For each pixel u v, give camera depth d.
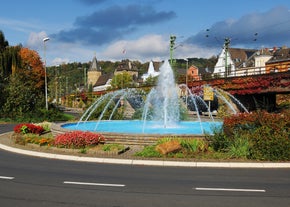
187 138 14.20
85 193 8.12
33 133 20.58
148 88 55.00
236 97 41.31
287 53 71.81
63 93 153.25
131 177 9.86
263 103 40.38
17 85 42.72
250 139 12.80
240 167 11.45
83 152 13.95
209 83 45.38
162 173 10.42
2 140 19.48
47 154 13.88
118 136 14.96
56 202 7.37
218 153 12.89
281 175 10.15
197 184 9.00
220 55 99.69
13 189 8.52
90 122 26.17
